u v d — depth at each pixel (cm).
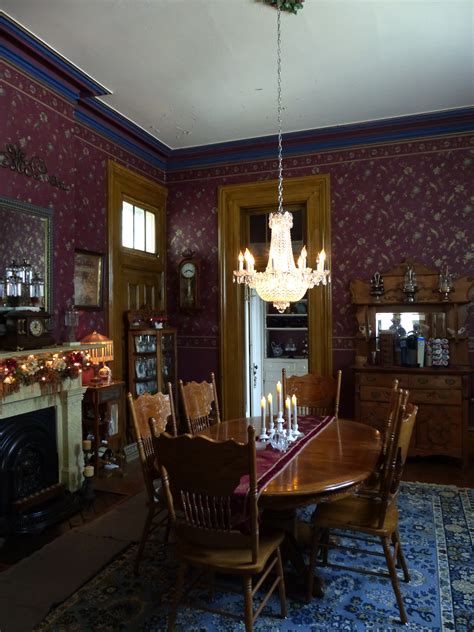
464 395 460
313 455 271
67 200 409
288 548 270
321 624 233
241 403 594
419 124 507
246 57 380
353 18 330
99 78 411
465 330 494
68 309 407
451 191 509
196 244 605
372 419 491
